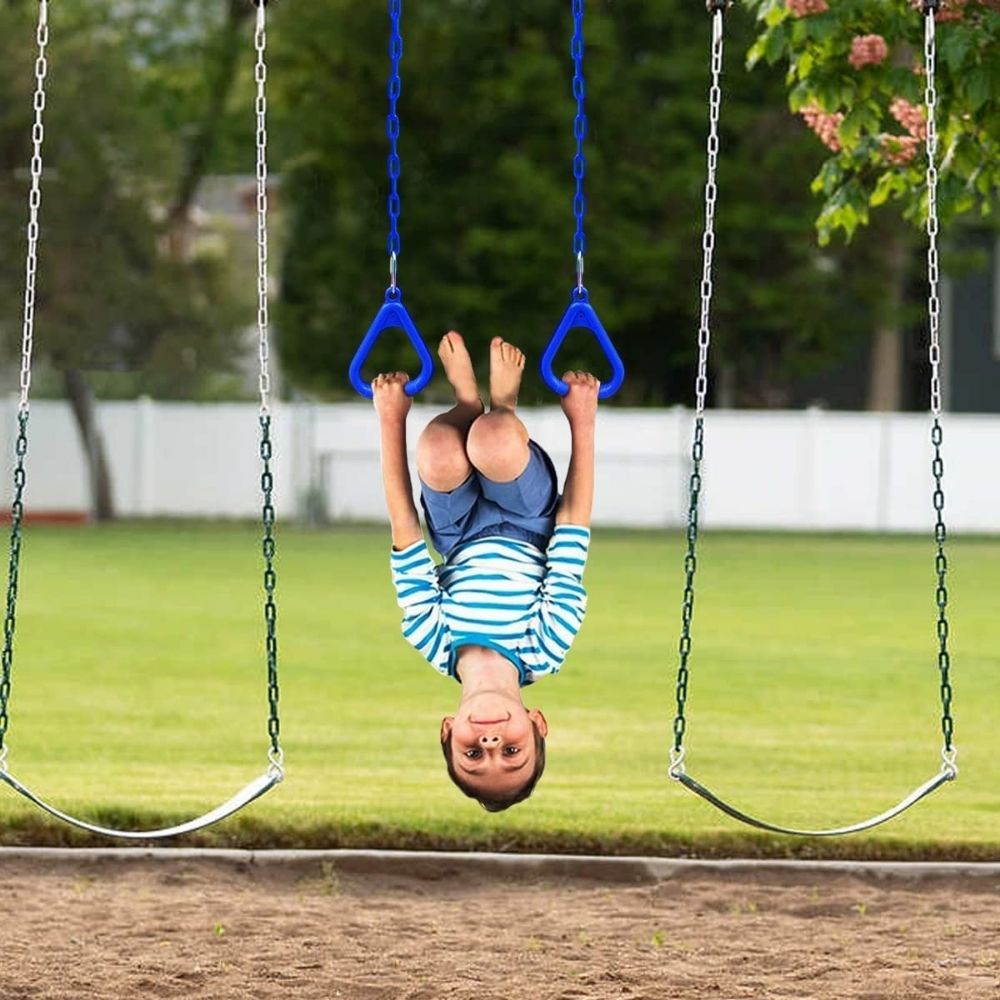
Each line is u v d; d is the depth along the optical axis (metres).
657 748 31.09
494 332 95.25
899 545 78.25
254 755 30.11
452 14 94.62
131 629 46.91
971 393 101.12
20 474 19.66
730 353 98.88
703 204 93.56
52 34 87.00
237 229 110.50
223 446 91.25
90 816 24.39
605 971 18.58
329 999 17.62
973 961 19.14
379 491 89.62
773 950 19.53
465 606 17.70
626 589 58.12
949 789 27.73
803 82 27.12
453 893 22.11
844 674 40.03
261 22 19.80
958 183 27.48
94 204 85.62
